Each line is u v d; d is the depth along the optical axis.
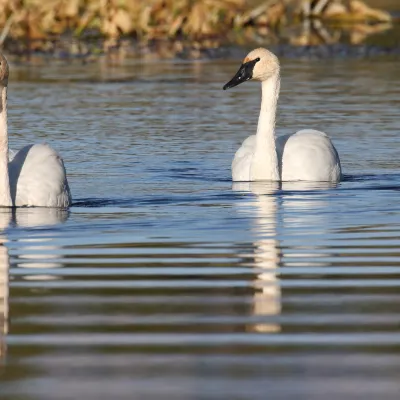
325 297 10.66
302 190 17.27
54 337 9.38
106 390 8.09
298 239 13.34
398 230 13.86
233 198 16.47
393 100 26.05
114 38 39.78
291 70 31.64
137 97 26.89
